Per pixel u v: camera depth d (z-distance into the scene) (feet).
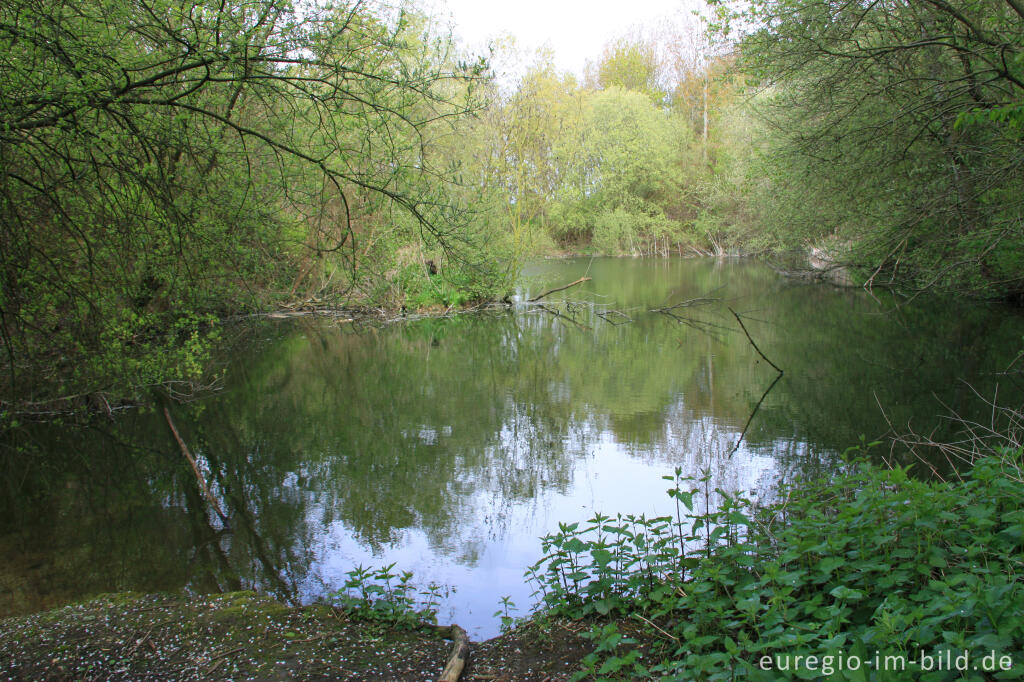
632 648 11.25
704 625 10.69
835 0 32.89
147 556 18.01
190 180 24.45
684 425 29.37
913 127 36.06
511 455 26.48
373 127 21.65
